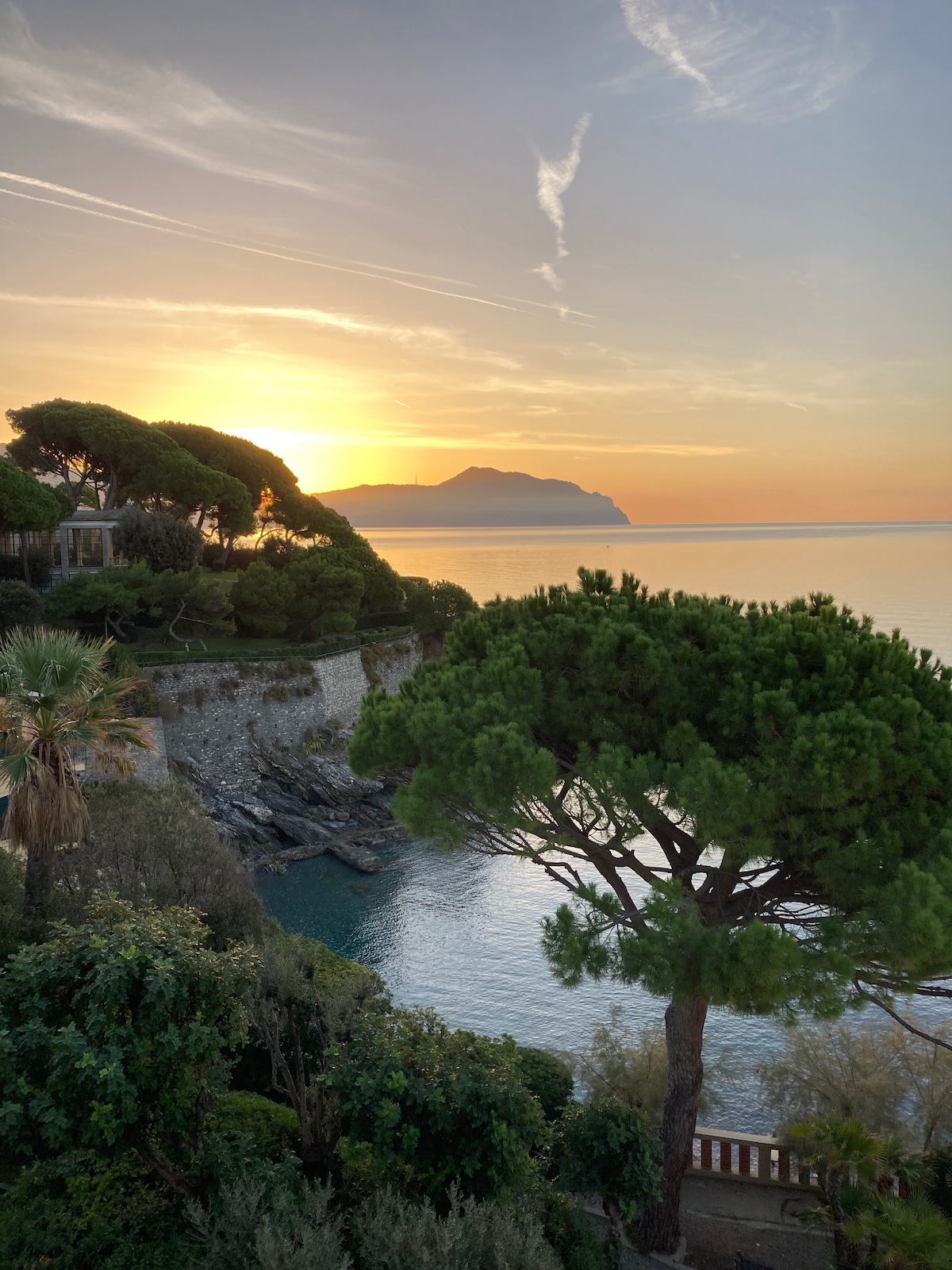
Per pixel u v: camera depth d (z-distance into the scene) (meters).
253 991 14.13
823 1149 14.68
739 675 12.70
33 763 17.34
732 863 13.52
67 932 11.09
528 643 14.84
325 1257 8.62
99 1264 9.95
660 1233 15.10
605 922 12.70
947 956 10.62
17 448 73.06
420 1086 11.63
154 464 70.75
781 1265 14.75
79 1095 9.79
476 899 46.28
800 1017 20.31
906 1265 12.19
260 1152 12.44
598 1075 21.83
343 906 45.16
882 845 11.61
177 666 54.72
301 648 61.66
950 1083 18.36
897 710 11.91
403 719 14.93
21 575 59.12
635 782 11.84
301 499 87.19
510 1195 11.62
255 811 52.69
